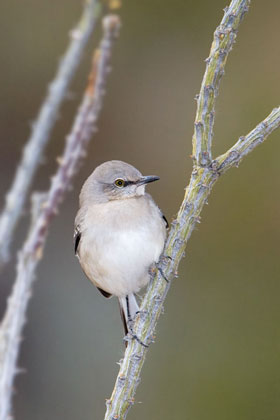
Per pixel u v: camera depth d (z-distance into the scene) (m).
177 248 6.69
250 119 14.72
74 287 14.51
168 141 15.24
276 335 13.75
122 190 8.58
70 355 13.89
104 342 14.01
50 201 4.72
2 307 13.10
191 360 13.60
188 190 6.71
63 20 15.21
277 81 14.85
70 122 14.70
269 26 15.16
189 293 14.27
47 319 14.12
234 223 14.59
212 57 6.34
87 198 8.82
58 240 14.84
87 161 15.31
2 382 4.52
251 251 14.48
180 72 15.36
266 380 13.34
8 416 4.47
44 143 4.74
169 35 15.42
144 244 8.34
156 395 13.23
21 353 13.67
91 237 8.55
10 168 15.30
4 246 4.61
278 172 14.48
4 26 15.32
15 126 15.36
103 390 13.54
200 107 6.45
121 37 15.36
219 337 13.83
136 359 6.38
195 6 15.34
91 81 4.99
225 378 13.37
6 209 4.64
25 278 4.65
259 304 14.09
